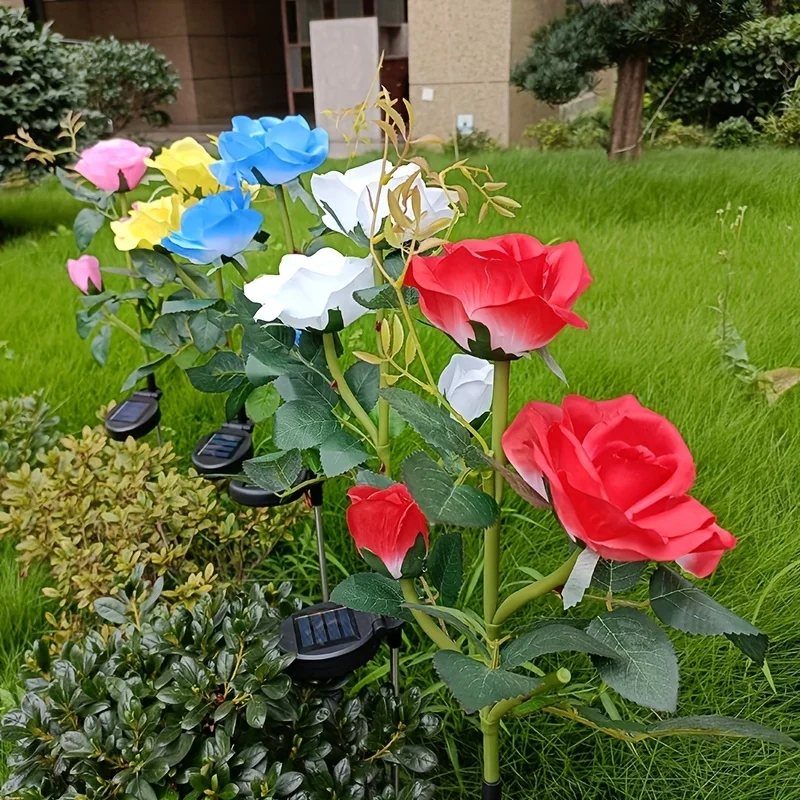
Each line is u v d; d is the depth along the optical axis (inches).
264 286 40.8
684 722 31.6
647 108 334.0
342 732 49.8
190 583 60.4
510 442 30.2
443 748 61.2
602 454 27.3
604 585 31.2
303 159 48.2
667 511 26.6
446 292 28.7
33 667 53.6
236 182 51.8
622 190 196.4
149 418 70.9
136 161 72.1
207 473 61.6
